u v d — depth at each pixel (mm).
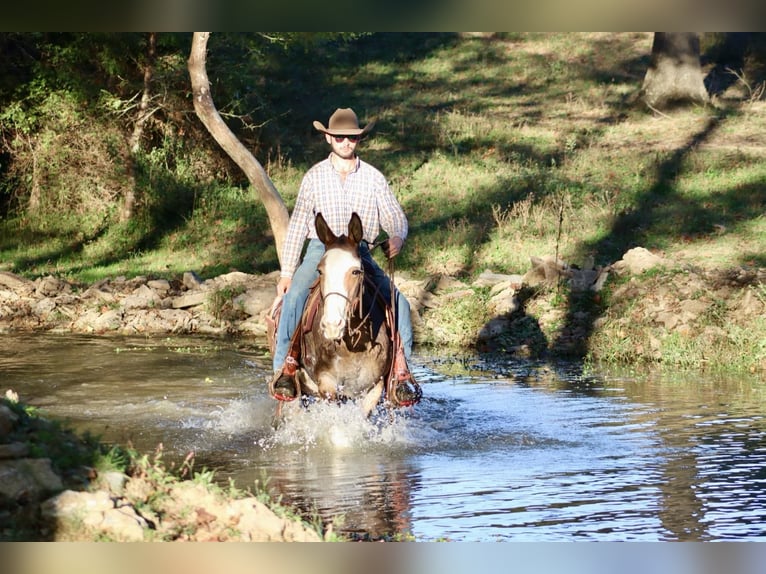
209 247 21297
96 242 22312
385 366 8625
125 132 23984
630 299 14484
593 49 33219
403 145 26312
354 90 30609
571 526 6461
